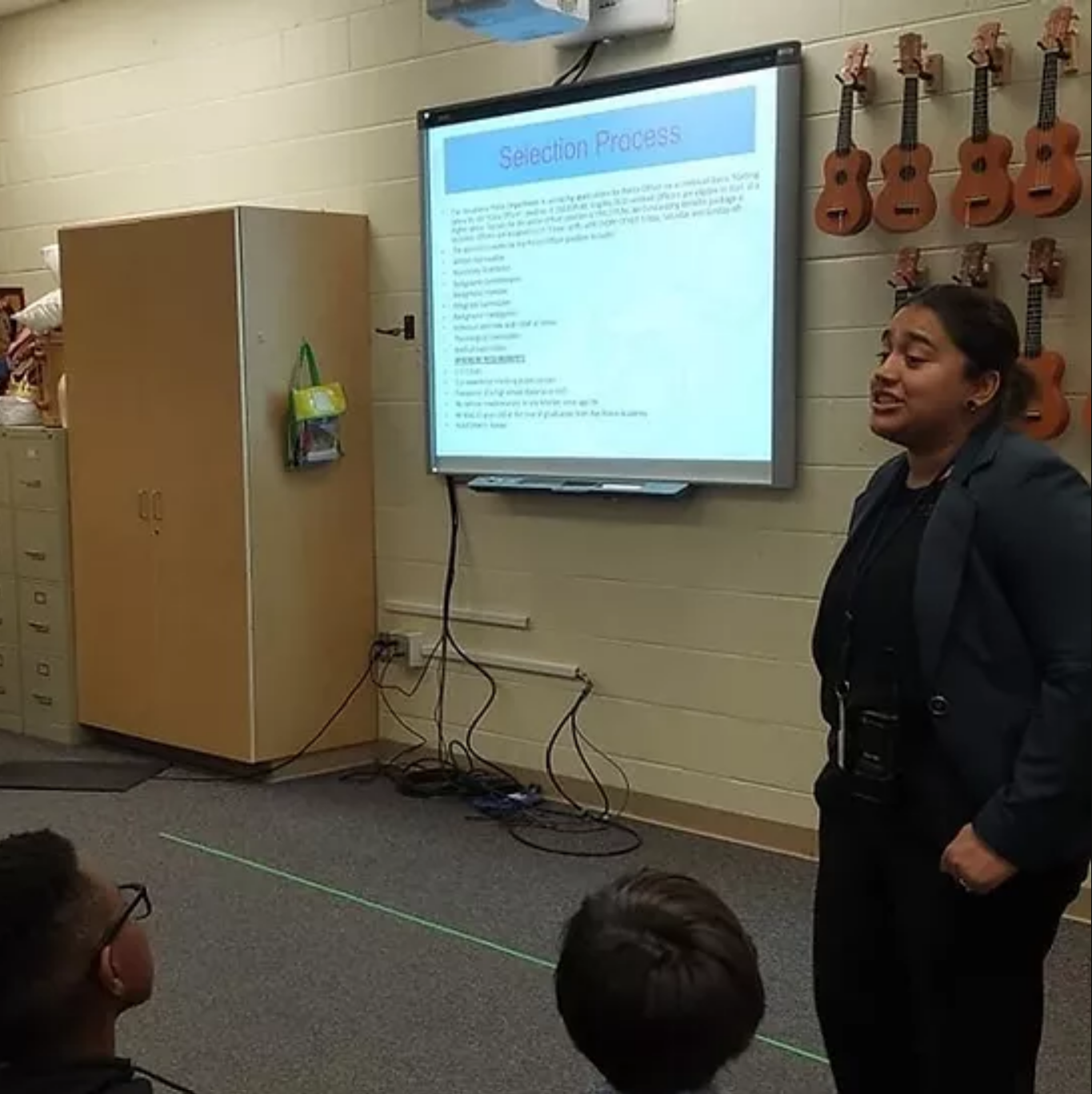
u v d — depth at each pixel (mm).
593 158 4004
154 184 5426
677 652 4055
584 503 4223
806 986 3006
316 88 4809
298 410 4504
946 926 1799
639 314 3959
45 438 5031
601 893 1271
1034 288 3127
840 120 3477
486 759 4590
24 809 4316
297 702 4664
